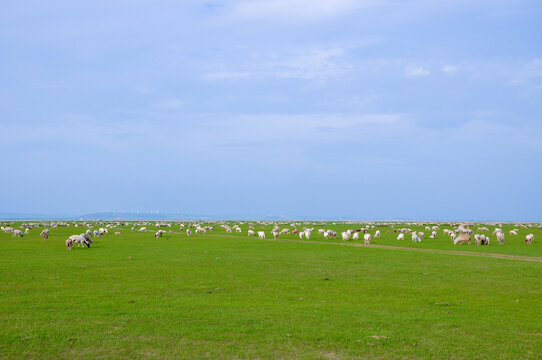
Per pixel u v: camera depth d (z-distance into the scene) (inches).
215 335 601.3
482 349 554.3
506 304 817.5
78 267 1322.6
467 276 1174.3
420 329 639.8
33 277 1114.1
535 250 2007.9
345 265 1413.6
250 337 595.8
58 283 1024.2
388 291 947.3
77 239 2098.9
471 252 1915.6
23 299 829.8
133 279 1093.1
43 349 539.8
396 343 576.4
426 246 2269.9
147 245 2298.2
